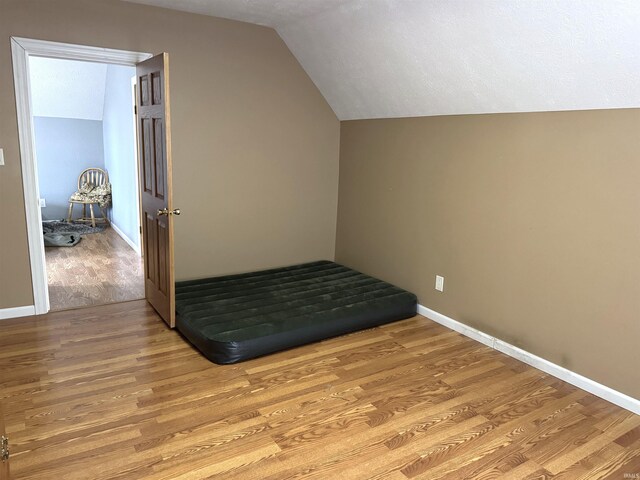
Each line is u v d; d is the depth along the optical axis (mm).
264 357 3107
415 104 3680
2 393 2566
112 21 3432
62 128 6938
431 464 2131
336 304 3605
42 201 4059
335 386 2771
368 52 3498
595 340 2746
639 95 2385
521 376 2957
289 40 4105
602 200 2643
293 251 4688
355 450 2209
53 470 2000
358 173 4500
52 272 4785
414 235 3934
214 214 4152
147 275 3926
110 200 7027
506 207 3170
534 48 2535
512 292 3195
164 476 1996
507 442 2305
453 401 2650
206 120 3949
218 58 3896
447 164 3562
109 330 3414
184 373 2855
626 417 2543
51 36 3258
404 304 3783
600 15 2135
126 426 2320
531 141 2969
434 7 2713
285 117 4340
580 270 2787
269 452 2172
